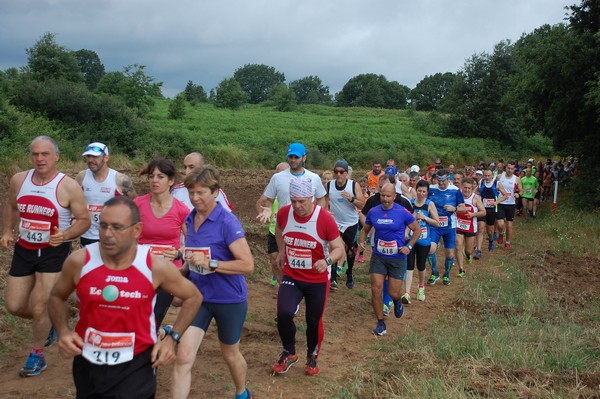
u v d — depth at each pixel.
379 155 37.34
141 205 5.31
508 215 14.35
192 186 4.42
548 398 5.10
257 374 5.77
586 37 20.56
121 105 29.28
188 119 46.59
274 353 6.41
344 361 6.30
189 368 4.27
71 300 7.27
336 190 9.27
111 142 27.05
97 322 3.28
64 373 5.44
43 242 5.23
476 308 8.72
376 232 7.29
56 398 4.89
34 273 5.37
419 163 39.88
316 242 5.53
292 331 5.66
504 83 50.31
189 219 4.68
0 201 13.62
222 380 5.57
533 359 6.01
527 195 19.00
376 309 7.27
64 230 5.30
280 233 5.84
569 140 22.44
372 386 5.46
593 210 19.23
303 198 5.35
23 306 5.29
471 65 53.22
